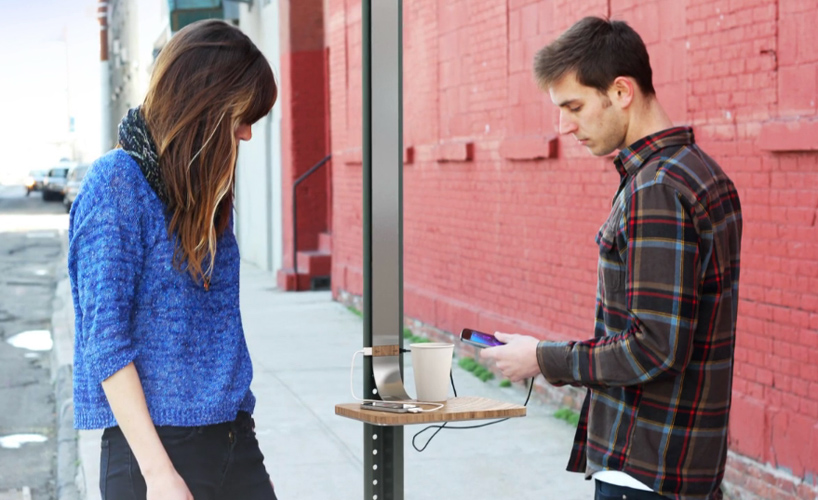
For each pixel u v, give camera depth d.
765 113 4.08
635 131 1.98
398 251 2.28
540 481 4.73
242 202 17.45
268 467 5.14
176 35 1.80
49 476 5.54
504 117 6.79
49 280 15.59
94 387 1.77
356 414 2.05
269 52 14.59
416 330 8.63
